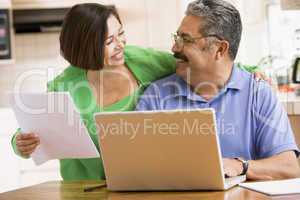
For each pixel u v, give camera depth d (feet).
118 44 7.80
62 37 7.75
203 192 5.69
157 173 5.83
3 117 13.28
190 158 5.63
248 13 13.14
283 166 6.68
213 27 7.06
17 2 14.74
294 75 11.19
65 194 6.07
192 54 7.16
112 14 7.76
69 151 6.64
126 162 5.90
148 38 15.16
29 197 5.99
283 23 13.06
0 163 13.33
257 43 13.11
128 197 5.68
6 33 14.38
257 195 5.29
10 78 15.72
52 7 14.73
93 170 8.08
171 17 14.98
